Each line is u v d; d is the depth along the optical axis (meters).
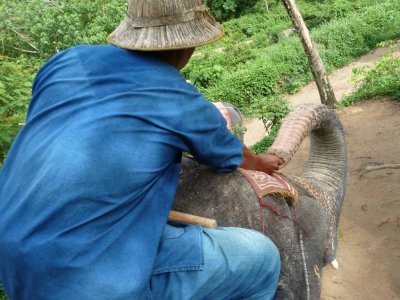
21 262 1.50
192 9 1.75
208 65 18.94
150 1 1.71
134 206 1.60
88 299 1.50
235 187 2.12
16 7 19.55
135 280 1.55
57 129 1.60
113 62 1.71
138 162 1.56
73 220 1.50
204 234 1.81
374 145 6.53
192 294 1.73
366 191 5.00
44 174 1.52
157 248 1.66
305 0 25.78
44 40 18.19
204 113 1.71
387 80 9.22
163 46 1.70
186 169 2.25
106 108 1.58
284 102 9.83
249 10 28.20
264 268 1.86
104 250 1.53
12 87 4.98
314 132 3.09
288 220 2.21
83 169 1.51
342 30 16.88
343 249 4.01
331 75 15.30
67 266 1.49
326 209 2.70
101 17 19.08
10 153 1.73
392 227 4.25
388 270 3.70
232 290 1.81
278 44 18.81
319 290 2.46
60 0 20.05
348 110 8.48
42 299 1.51
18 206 1.54
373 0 21.95
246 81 15.27
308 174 3.08
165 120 1.62
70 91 1.67
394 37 16.48
